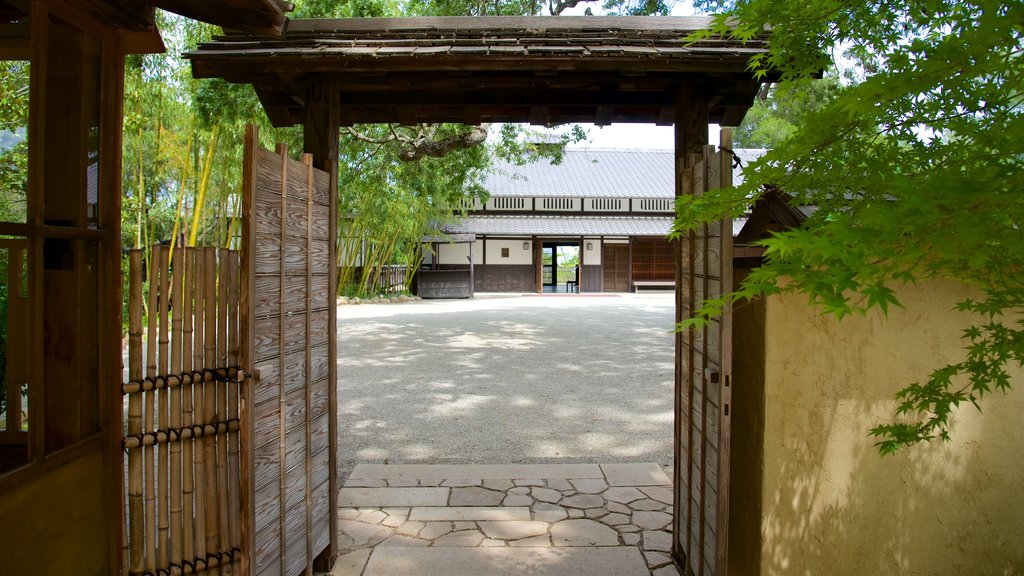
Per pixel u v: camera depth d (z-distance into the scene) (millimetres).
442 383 7332
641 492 3855
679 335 2926
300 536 2588
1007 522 2334
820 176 1635
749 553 2396
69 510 1955
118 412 2184
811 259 1166
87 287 2074
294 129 10758
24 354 1908
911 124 1479
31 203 1815
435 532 3273
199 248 2297
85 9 1953
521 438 5113
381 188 16531
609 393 6805
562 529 3307
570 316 15672
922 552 2314
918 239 1143
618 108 3689
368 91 3482
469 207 26344
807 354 2256
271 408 2322
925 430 1962
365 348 10109
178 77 10727
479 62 2725
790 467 2258
